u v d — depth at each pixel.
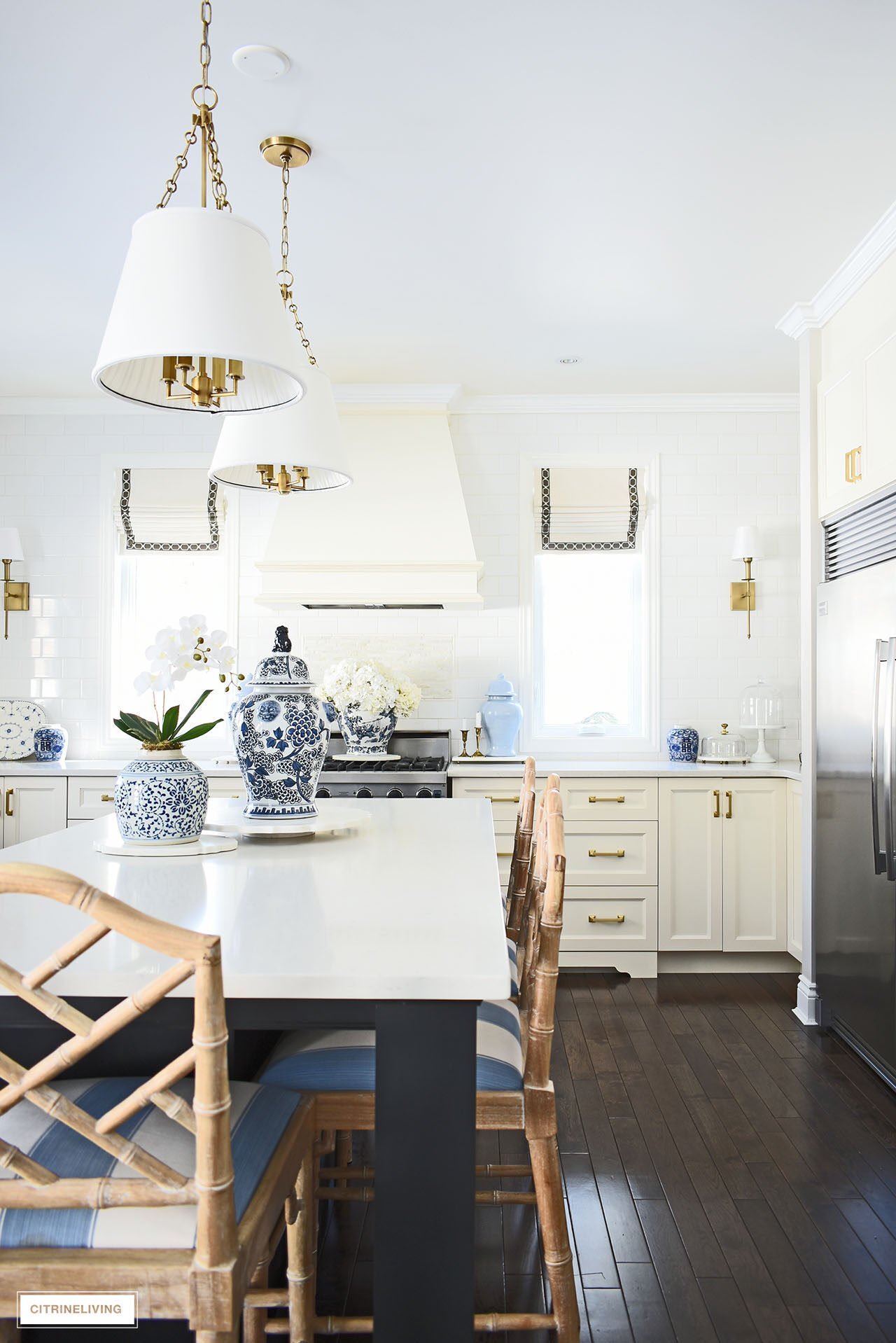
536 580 5.05
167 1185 1.10
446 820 2.71
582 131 2.60
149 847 2.09
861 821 3.19
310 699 2.35
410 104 2.47
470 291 3.66
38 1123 1.30
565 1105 2.88
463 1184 1.27
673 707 4.92
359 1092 1.58
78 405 4.98
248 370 1.75
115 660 5.03
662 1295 1.96
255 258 1.53
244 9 2.10
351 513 4.57
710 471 4.93
